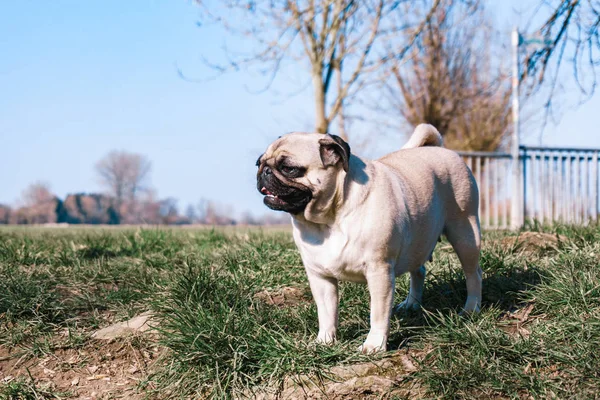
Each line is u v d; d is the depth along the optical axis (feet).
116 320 17.04
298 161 12.36
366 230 12.59
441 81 62.18
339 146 12.23
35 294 17.49
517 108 38.65
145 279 19.90
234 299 16.20
